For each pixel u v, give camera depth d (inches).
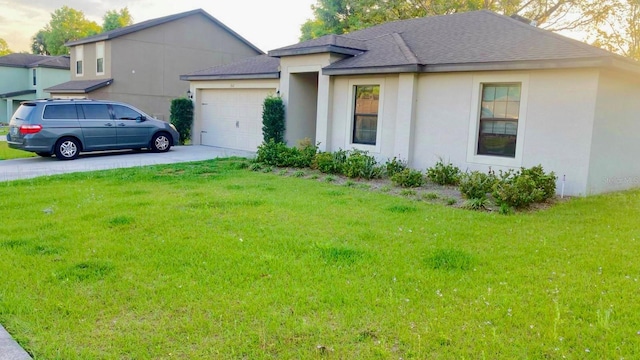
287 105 560.1
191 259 192.7
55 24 2237.9
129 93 879.7
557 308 146.4
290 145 567.5
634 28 901.2
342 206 299.0
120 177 406.0
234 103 655.8
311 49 505.4
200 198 315.3
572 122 354.6
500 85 392.2
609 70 349.4
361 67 457.7
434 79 426.6
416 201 325.1
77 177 406.0
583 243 222.8
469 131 407.8
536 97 369.7
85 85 858.1
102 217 261.6
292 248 208.7
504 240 227.5
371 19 1058.7
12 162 511.2
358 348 126.6
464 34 472.1
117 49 856.3
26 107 522.3
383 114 465.7
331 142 513.0
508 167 387.9
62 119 524.1
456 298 157.6
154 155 571.2
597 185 368.5
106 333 133.3
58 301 152.3
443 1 983.0
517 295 160.1
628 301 155.9
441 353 124.2
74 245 210.2
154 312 146.0
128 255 197.3
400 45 479.5
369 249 208.2
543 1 956.0
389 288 165.0
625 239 231.0
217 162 508.1
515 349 125.8
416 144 443.5
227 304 151.3
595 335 133.1
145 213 269.9
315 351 124.6
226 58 1013.8
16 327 135.8
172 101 703.1
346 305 151.6
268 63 645.3
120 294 158.4
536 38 407.5
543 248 213.8
